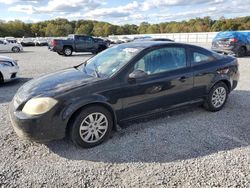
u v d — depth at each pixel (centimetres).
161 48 438
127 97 396
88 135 371
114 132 421
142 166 325
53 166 328
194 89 472
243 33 1530
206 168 318
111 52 471
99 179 300
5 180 298
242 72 972
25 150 367
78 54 2173
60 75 428
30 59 1677
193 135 411
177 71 447
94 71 426
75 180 298
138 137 404
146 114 426
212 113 508
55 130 348
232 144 380
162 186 286
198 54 484
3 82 811
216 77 496
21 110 352
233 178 297
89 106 366
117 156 350
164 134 414
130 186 287
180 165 326
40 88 373
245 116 492
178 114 499
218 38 1563
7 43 2452
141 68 411
